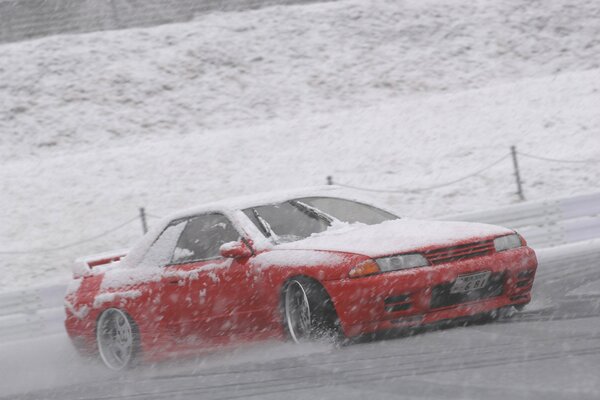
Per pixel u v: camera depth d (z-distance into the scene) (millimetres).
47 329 35656
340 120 86375
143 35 108062
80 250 59688
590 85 87438
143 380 19719
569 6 111125
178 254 22312
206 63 101812
